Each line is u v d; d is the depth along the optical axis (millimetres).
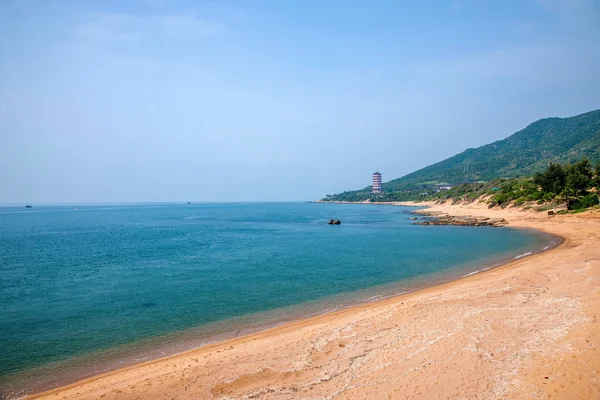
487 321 15438
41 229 91188
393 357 12781
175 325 19375
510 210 95625
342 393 10656
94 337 17938
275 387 11336
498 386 10234
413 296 22438
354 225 92812
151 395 11359
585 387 9672
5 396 12477
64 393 12156
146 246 54188
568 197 75688
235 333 17812
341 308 21219
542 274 23875
